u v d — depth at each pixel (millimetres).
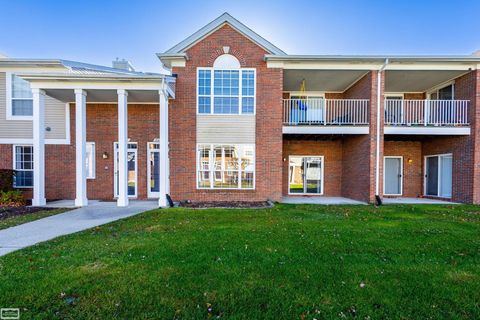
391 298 2980
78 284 3229
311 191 13867
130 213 8375
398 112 13031
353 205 10266
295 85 13031
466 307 2824
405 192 13648
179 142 10969
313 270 3715
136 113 12219
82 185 9781
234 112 11016
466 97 11211
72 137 11984
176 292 3066
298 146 13852
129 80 9570
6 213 8375
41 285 3193
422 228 6223
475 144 10719
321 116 13812
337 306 2814
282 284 3287
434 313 2713
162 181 9773
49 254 4320
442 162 12531
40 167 9820
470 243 5023
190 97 10938
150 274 3531
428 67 10789
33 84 9609
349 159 12852
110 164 12164
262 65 10945
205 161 11039
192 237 5352
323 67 10914
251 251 4492
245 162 11039
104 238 5316
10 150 11773
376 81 10961
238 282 3326
